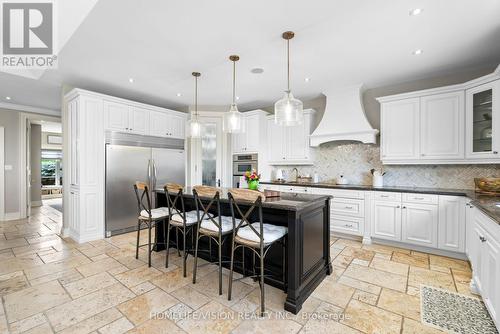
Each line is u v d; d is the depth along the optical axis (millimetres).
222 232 2201
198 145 5051
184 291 2160
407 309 1899
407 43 2553
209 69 3238
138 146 4168
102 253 3064
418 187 3562
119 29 2283
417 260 2863
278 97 4574
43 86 3896
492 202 2096
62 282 2307
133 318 1774
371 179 4023
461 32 2336
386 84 3809
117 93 4297
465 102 2998
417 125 3324
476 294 2105
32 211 6066
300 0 1882
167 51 2725
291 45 2594
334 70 3271
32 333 1615
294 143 4660
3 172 4969
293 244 1909
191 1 1885
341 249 3250
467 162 2992
